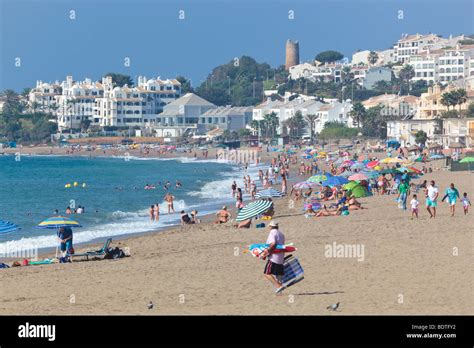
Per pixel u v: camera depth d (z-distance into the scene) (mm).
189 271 30438
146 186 97000
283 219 48688
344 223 44656
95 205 75188
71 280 29656
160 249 38875
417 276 26828
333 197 62031
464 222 43094
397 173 68375
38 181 115500
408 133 163250
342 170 89562
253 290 25828
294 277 24891
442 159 114375
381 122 193875
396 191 65562
